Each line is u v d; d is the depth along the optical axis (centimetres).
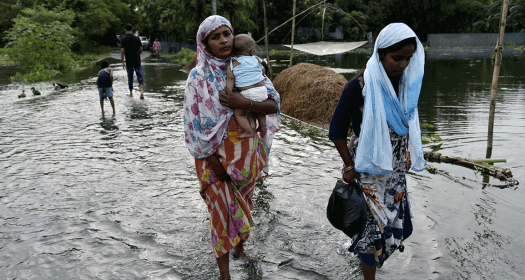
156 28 4272
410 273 268
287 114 818
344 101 237
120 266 284
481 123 710
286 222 347
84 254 300
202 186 272
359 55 3816
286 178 452
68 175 474
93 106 955
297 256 294
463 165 485
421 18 5441
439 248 297
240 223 266
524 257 283
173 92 1184
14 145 614
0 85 1508
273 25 4834
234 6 3070
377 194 238
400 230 253
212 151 263
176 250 305
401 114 229
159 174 475
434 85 1308
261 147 300
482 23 5250
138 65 1053
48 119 809
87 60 2908
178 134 666
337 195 241
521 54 3297
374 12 5391
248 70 264
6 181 457
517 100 946
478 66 2111
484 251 292
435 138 607
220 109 264
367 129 225
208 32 260
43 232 334
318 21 4766
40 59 1869
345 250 300
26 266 285
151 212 371
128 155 551
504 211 357
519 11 5109
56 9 2612
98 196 410
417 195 396
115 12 4591
